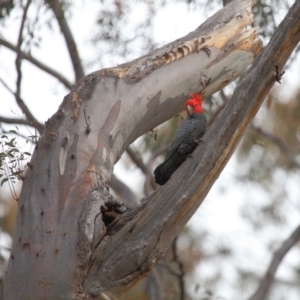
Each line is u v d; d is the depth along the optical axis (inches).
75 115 381.4
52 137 374.3
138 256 342.3
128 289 348.5
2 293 360.2
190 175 346.6
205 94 455.5
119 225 358.3
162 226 344.8
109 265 344.8
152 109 416.5
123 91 397.4
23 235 357.7
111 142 387.9
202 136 366.9
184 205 345.7
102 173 376.5
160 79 413.7
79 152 373.1
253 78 339.6
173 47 426.3
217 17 458.9
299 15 334.0
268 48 340.5
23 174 377.4
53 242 348.8
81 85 391.9
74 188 363.3
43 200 361.4
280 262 741.9
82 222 346.6
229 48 446.0
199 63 431.8
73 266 340.8
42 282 343.0
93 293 342.0
